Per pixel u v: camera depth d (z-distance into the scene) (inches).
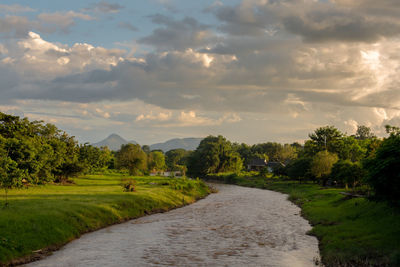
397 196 911.0
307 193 2372.0
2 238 778.2
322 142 3826.3
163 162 7249.0
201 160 5743.1
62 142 2407.7
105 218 1256.2
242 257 808.9
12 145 1627.7
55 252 844.0
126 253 839.7
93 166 3080.7
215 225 1258.6
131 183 1983.3
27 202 1243.8
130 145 4407.0
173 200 1948.8
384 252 733.9
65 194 1652.3
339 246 834.8
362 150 3523.6
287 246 925.2
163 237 1038.4
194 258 797.9
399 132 1004.6
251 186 3887.8
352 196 1551.4
